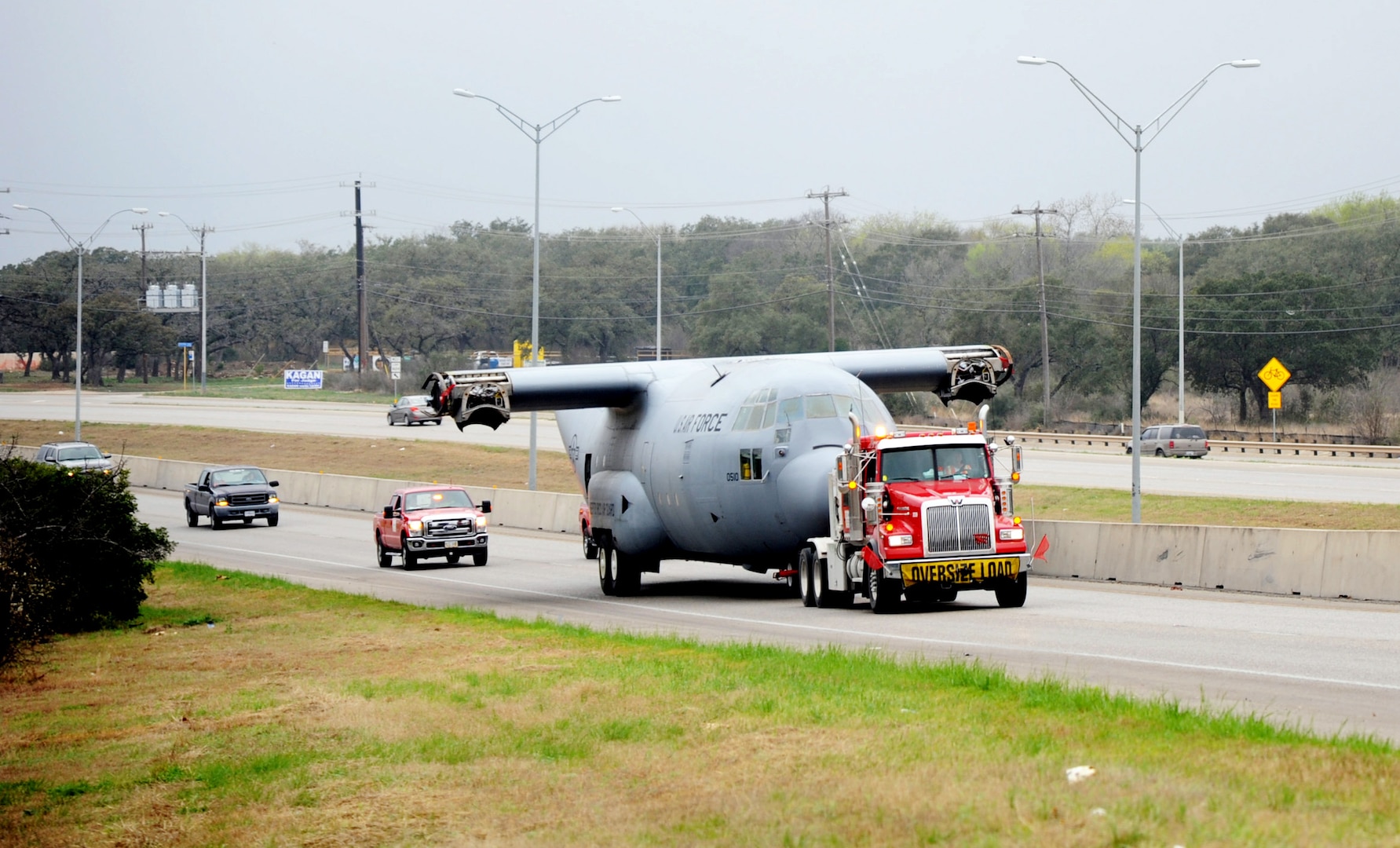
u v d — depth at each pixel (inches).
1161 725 994.7
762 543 2391.7
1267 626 1777.8
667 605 2400.3
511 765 1021.2
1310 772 813.9
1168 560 2506.2
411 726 1189.1
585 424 3097.9
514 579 2999.5
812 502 2246.6
